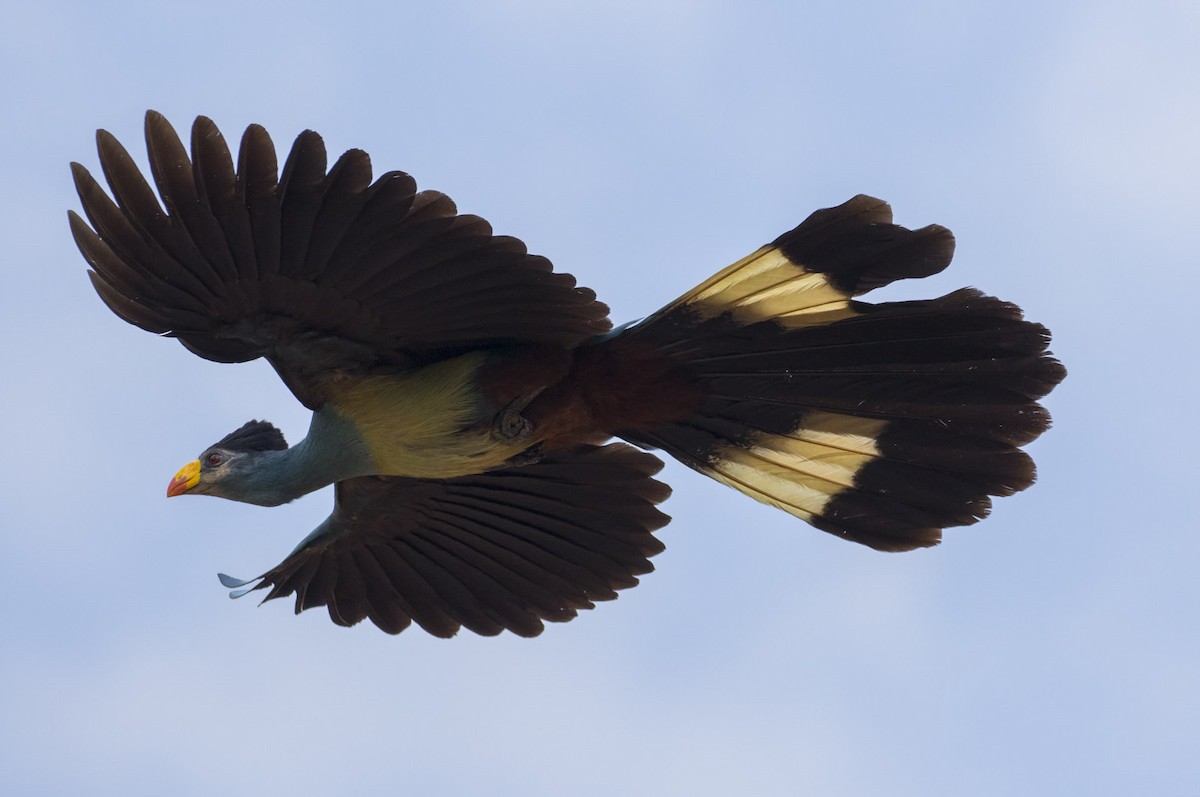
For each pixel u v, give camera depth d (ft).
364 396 39.22
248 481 41.50
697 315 37.19
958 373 38.04
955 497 40.22
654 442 41.24
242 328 37.47
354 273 35.88
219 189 33.53
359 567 45.85
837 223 35.12
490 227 34.76
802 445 40.40
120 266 35.65
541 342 38.17
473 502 44.06
